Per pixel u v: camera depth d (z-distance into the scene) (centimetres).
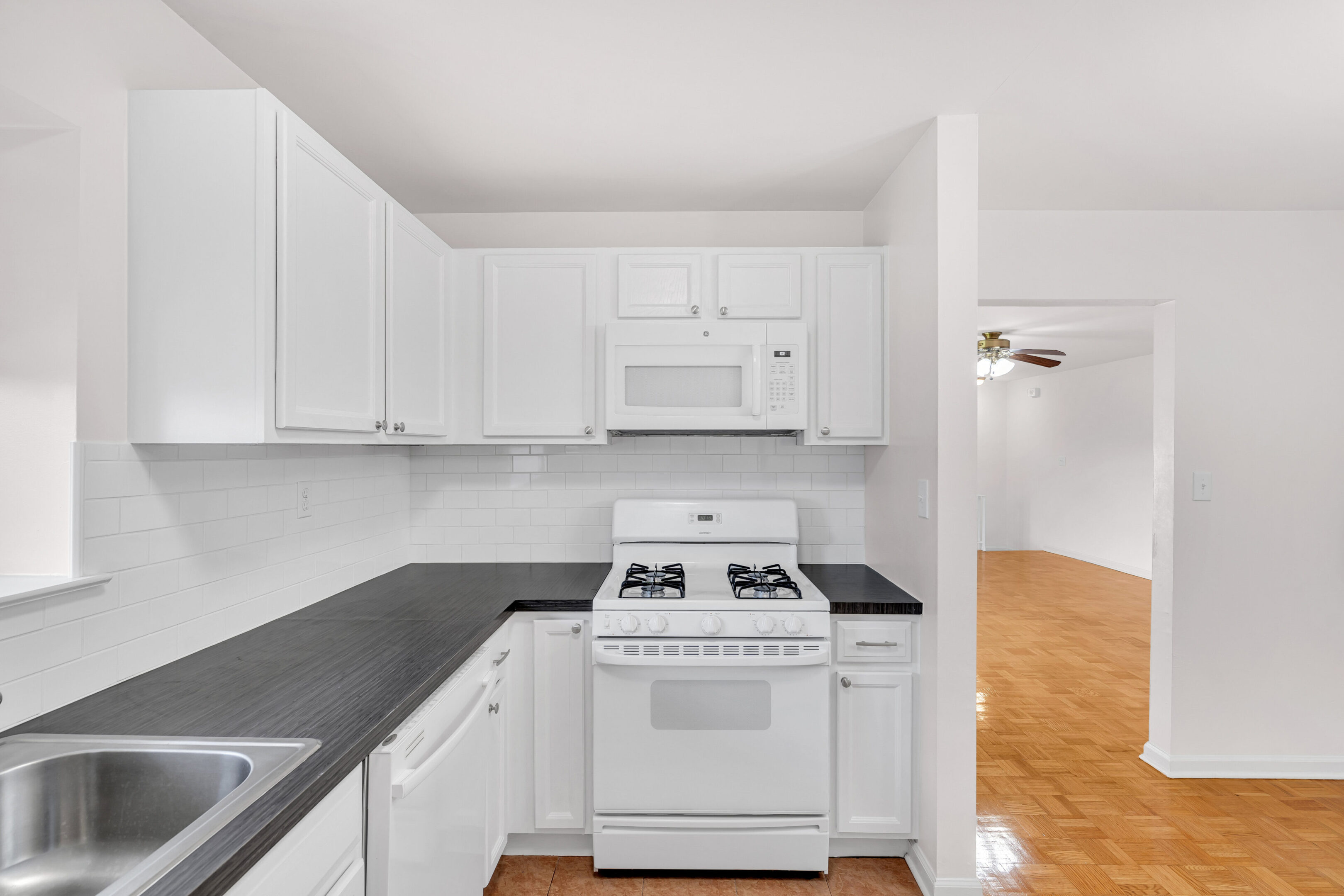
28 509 127
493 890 204
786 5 146
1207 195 255
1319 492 271
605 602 203
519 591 222
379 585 233
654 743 205
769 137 209
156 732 113
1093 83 176
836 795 212
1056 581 687
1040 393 889
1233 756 272
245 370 136
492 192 254
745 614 202
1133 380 723
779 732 204
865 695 211
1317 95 180
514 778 213
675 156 223
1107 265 271
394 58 167
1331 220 271
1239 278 271
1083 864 216
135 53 139
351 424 167
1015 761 286
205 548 159
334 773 102
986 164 226
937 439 195
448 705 151
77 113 127
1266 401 271
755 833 207
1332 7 144
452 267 239
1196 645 272
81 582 125
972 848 195
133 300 137
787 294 241
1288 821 240
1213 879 209
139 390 137
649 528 254
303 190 146
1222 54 162
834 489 273
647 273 241
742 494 273
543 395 242
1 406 127
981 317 495
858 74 173
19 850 104
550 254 243
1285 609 272
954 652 196
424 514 275
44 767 105
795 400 235
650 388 238
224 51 164
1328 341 271
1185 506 272
